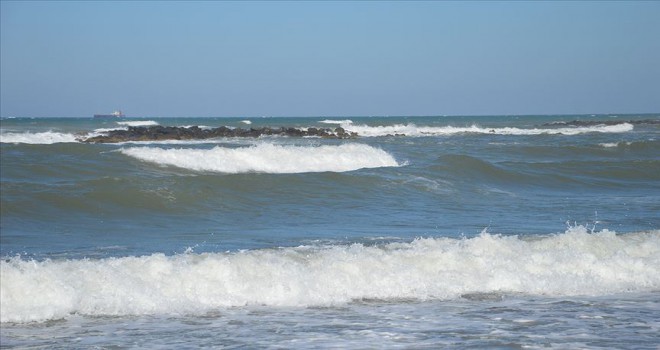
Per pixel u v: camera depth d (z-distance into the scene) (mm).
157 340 8078
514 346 7855
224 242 14430
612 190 25938
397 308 9547
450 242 12469
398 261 11156
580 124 87188
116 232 15977
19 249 13516
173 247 13781
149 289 9664
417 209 20172
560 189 25938
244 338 8164
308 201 21031
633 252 12523
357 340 8078
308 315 9180
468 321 8914
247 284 10023
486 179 27000
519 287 10688
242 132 56812
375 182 23953
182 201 19922
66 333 8312
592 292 10617
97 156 28938
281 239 14766
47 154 31031
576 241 12719
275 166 30656
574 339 8141
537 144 46688
